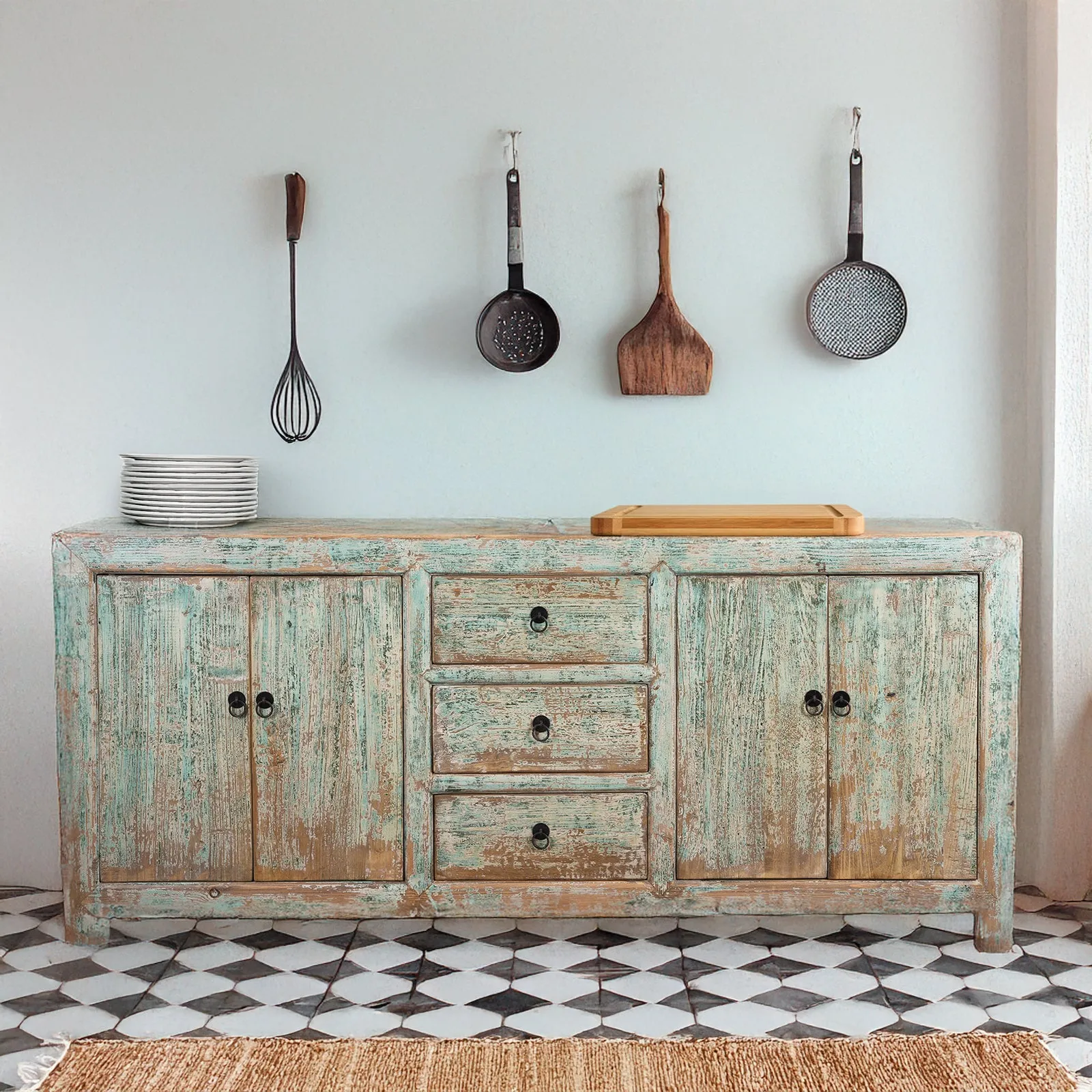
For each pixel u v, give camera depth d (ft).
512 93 10.34
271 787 9.07
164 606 8.97
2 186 10.34
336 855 9.09
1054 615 10.05
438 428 10.54
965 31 10.23
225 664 9.00
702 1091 7.16
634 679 8.95
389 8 10.29
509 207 10.07
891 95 10.28
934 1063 7.42
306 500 10.57
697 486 10.56
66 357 10.46
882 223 10.37
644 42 10.29
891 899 9.01
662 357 10.27
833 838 9.02
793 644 8.92
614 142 10.35
